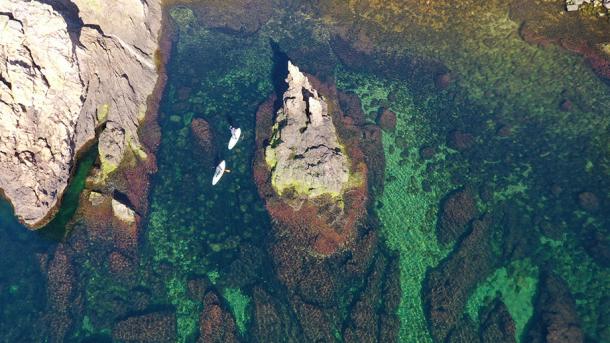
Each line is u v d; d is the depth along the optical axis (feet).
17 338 129.90
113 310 135.33
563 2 201.98
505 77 194.08
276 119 165.89
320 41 212.23
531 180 166.71
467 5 209.26
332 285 140.77
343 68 203.51
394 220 158.81
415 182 169.07
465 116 187.32
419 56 205.26
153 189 160.56
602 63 187.83
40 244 145.38
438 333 134.00
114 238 146.72
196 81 193.26
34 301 135.95
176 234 151.64
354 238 149.69
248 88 193.06
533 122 181.47
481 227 155.94
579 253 148.87
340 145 162.91
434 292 140.77
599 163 167.12
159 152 169.37
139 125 170.09
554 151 172.76
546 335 131.13
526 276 146.10
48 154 147.74
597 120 177.68
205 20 215.51
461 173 171.12
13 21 147.84
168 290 140.67
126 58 179.11
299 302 136.56
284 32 215.51
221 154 169.07
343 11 217.15
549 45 196.24
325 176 148.97
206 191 160.45
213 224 153.58
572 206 158.61
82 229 147.74
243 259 145.89
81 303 136.05
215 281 142.00
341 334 132.26
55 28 151.23
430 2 212.02
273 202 153.28
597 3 197.98
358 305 136.36
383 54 207.41
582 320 135.13
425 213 160.97
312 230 148.05
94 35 168.76
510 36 201.87
